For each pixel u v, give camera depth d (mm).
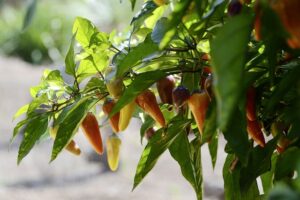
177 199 2594
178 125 666
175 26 471
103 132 2645
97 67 668
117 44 753
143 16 622
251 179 607
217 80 379
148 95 609
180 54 645
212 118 508
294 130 570
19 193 2664
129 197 2631
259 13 422
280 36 436
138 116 758
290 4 399
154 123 746
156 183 2812
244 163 536
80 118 640
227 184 716
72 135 639
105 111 656
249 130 582
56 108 679
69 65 657
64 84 678
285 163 506
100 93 660
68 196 2666
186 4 469
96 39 683
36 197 2611
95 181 2836
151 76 609
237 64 388
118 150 751
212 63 391
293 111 577
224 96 378
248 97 552
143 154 687
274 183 593
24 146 678
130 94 595
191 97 570
